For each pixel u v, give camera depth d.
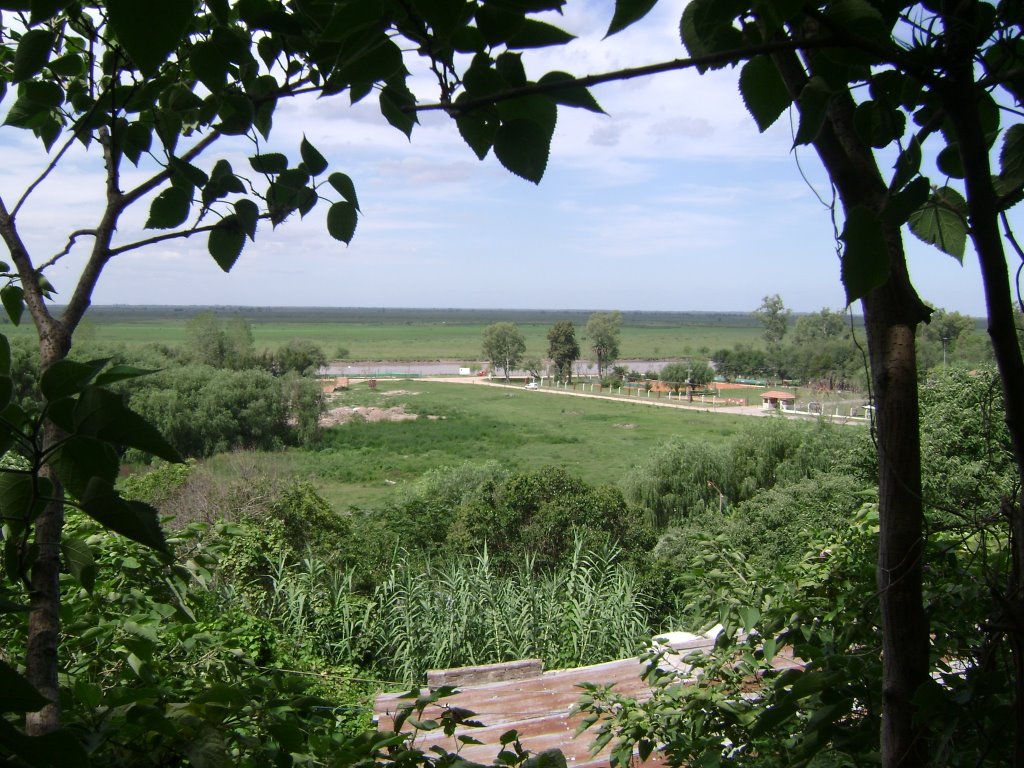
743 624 2.24
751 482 26.77
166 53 0.48
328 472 47.97
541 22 0.73
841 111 0.99
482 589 9.67
